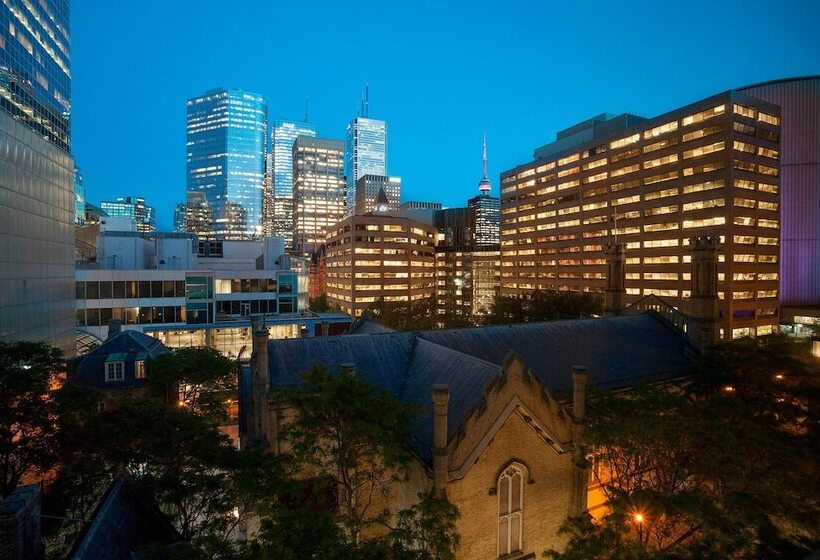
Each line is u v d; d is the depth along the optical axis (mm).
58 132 81438
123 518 18141
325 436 19422
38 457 24672
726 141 109812
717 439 19312
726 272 110500
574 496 24219
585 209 147750
